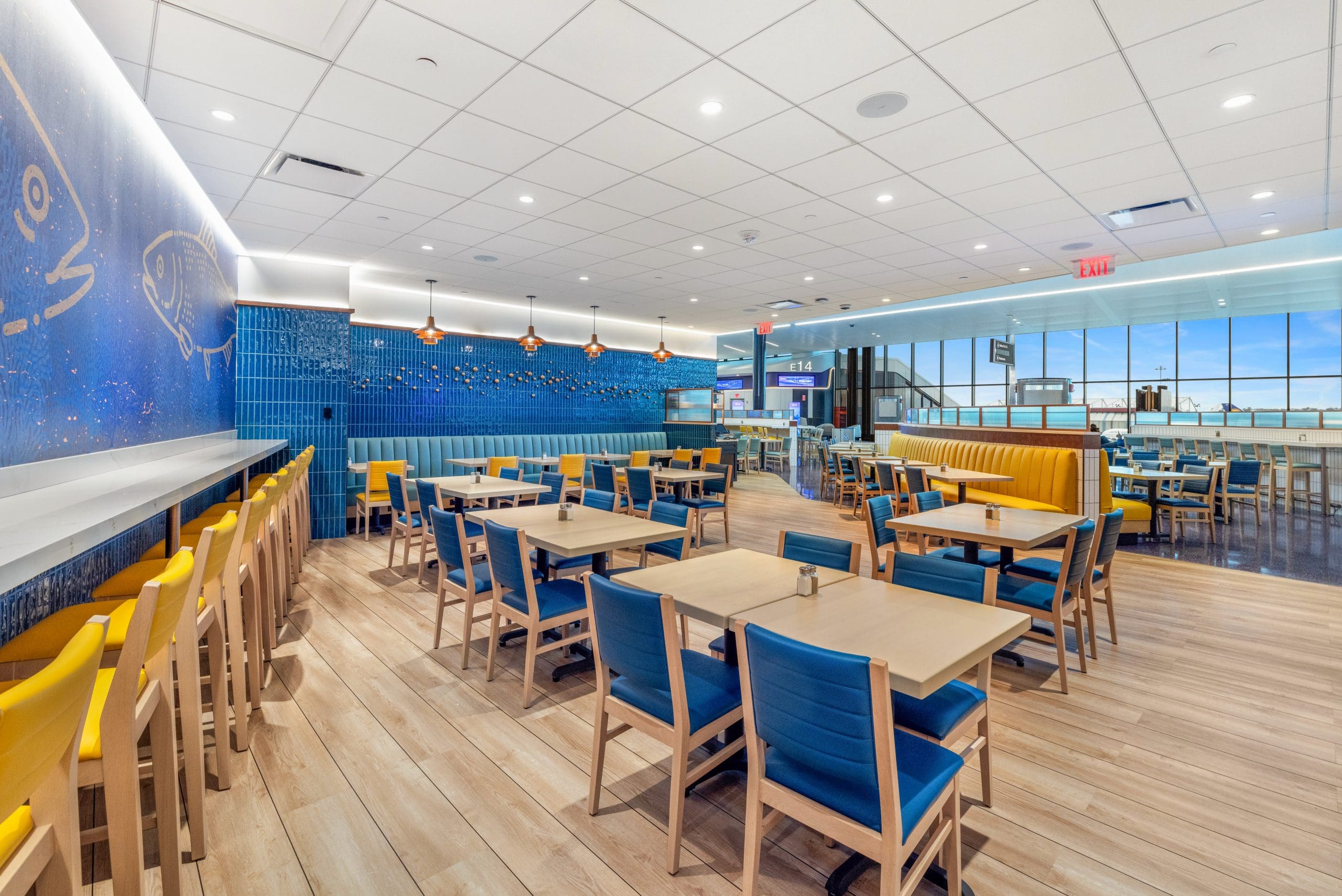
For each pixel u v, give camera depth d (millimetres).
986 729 2162
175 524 2961
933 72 3248
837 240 6320
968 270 7629
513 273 7949
